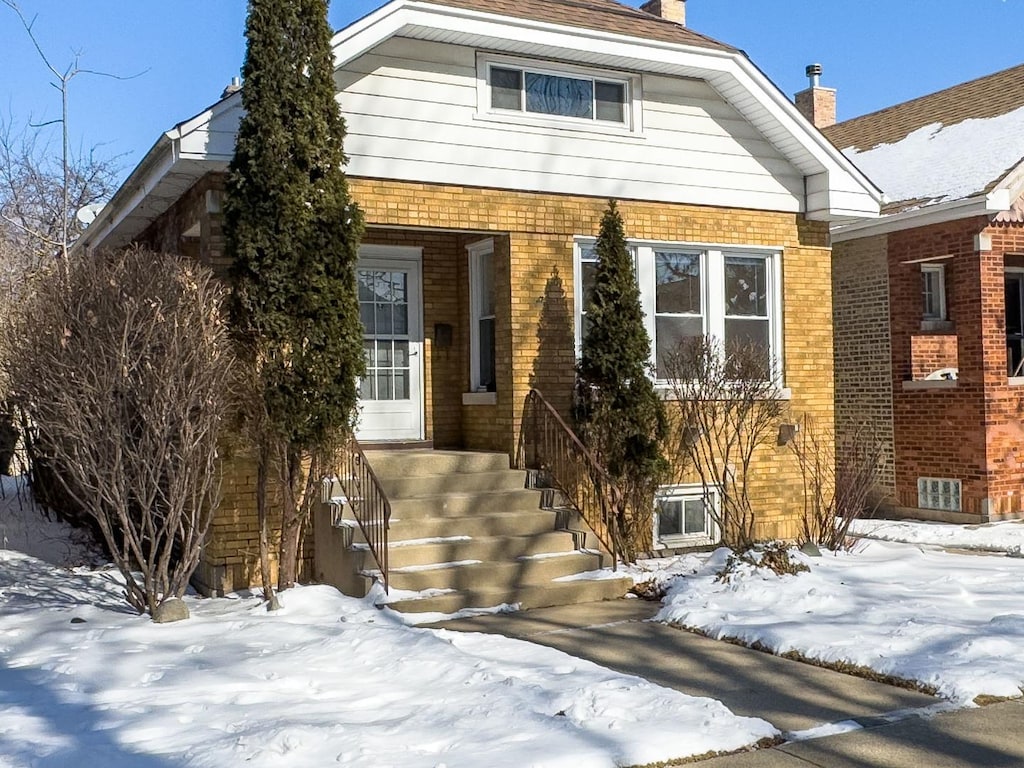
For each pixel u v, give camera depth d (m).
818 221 12.77
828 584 9.06
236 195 8.89
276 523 9.75
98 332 7.77
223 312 8.84
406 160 10.42
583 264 11.52
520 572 9.38
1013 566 10.45
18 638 7.61
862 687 6.41
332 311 8.92
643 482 10.83
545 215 11.17
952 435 14.35
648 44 11.15
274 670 6.46
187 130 9.16
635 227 11.64
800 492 12.45
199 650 7.03
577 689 5.93
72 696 5.98
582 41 10.84
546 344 11.13
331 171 9.14
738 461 12.11
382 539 9.15
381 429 11.98
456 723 5.37
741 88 11.82
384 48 10.34
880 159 17.52
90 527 11.71
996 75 18.17
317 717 5.50
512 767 4.73
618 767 4.90
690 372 11.39
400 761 4.81
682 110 11.95
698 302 12.20
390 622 8.03
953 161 15.52
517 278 11.03
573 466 10.87
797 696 6.23
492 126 10.87
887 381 15.39
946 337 15.44
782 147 12.46
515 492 10.44
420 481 10.27
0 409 12.62
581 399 10.95
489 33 10.37
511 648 7.16
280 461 8.88
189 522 8.84
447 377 12.27
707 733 5.32
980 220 13.95
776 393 11.99
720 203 12.12
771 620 7.96
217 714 5.59
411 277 12.22
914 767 5.00
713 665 6.97
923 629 7.39
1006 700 6.08
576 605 9.17
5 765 4.85
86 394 7.71
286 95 8.90
